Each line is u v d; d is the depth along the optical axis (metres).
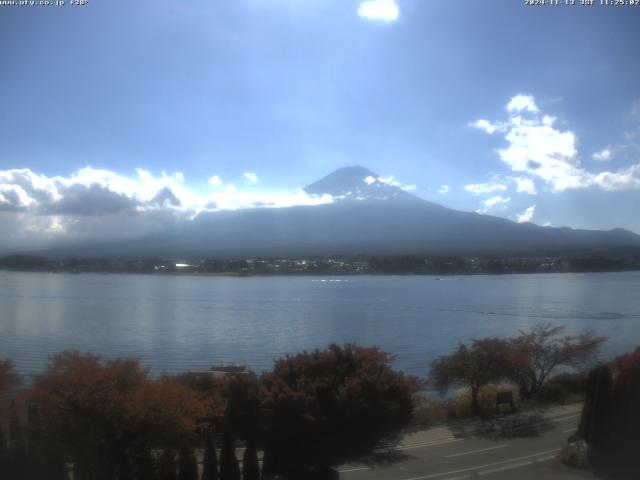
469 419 28.22
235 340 69.94
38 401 17.66
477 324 86.75
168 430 17.61
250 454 17.88
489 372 31.02
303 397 18.66
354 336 74.00
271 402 18.80
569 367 38.09
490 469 20.30
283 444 19.05
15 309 106.00
